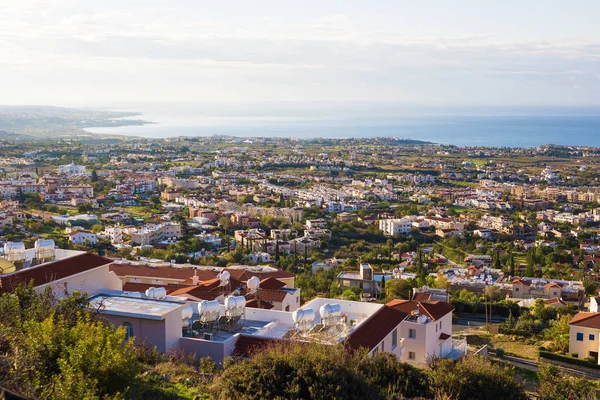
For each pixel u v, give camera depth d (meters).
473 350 64.19
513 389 34.34
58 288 43.03
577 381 43.22
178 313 40.81
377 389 31.00
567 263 169.12
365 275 119.19
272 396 29.06
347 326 45.16
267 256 160.62
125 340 39.53
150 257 145.12
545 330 78.44
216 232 198.62
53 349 27.47
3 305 32.34
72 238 161.12
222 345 39.62
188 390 31.19
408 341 52.47
